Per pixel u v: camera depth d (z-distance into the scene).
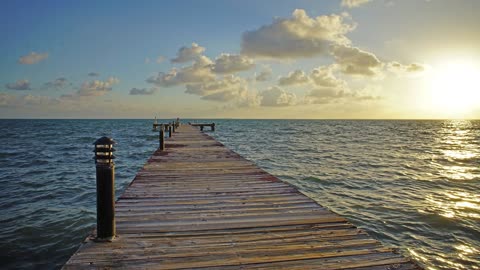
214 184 5.50
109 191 2.93
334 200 8.09
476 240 5.48
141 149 22.86
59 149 22.64
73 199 8.32
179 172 6.68
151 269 2.38
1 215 6.81
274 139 34.84
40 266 4.61
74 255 2.59
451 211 7.05
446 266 4.57
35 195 8.75
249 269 2.40
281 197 4.60
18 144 26.98
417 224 6.22
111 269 2.36
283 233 3.16
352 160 16.41
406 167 14.04
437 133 53.47
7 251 5.04
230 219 3.60
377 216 6.71
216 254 2.66
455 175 11.95
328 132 54.09
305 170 12.97
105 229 2.92
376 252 2.71
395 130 65.19
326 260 2.56
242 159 8.68
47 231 5.88
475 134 51.25
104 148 2.91
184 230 3.22
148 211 3.89
